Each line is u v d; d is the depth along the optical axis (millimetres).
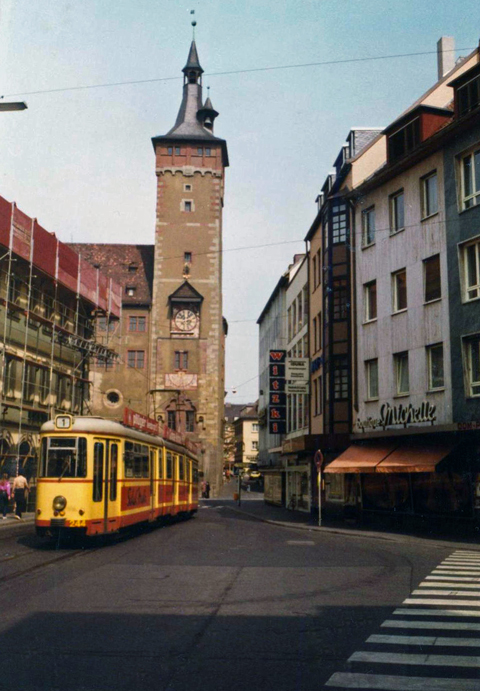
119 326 63250
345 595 10445
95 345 47406
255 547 18359
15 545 18469
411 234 28219
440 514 25578
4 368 35000
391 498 29141
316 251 42375
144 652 6945
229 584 11438
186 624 8266
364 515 31344
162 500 26062
